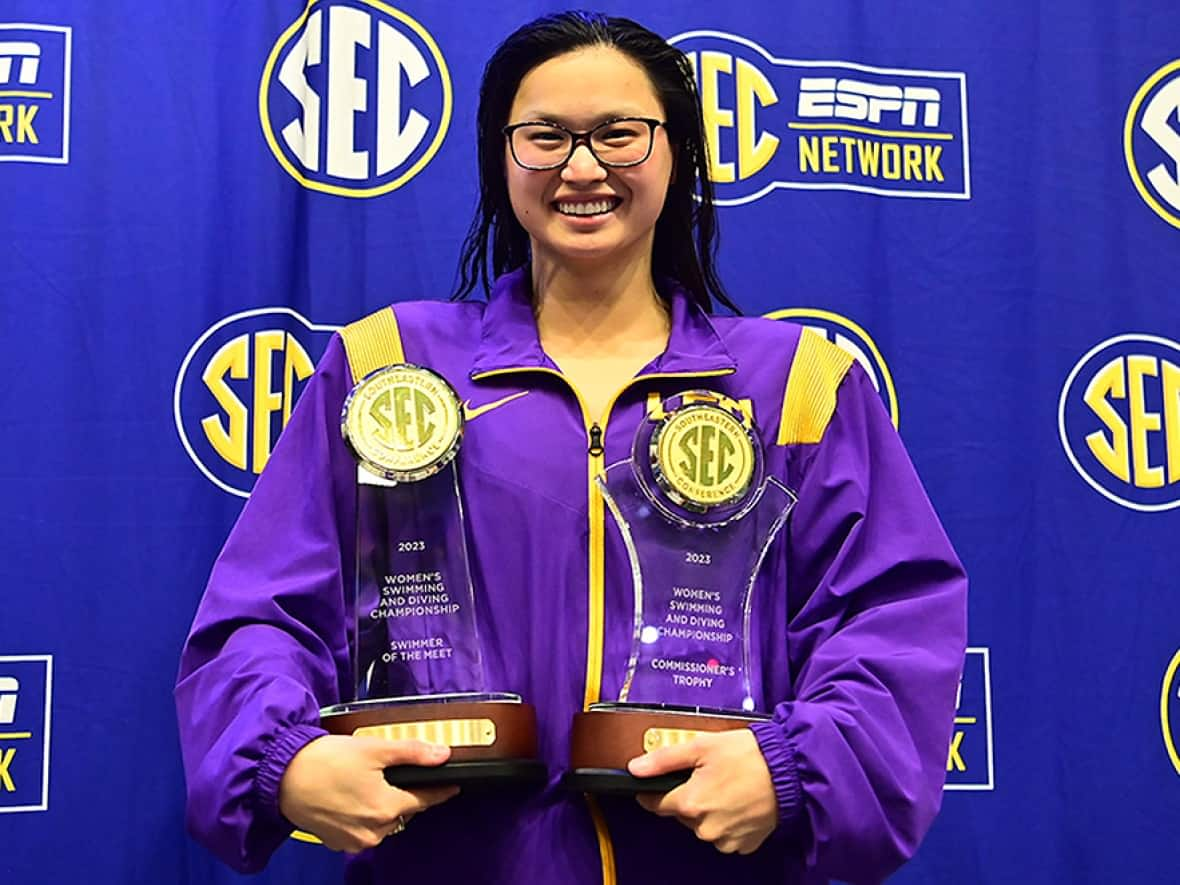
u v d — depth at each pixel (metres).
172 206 1.55
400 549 1.13
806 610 1.16
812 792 1.00
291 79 1.58
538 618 1.11
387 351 1.22
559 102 1.17
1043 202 1.63
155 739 1.47
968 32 1.65
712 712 1.05
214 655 1.12
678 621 1.10
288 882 1.48
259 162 1.56
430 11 1.60
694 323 1.24
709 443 1.12
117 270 1.53
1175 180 1.65
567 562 1.12
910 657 1.09
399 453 1.12
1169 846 1.54
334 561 1.16
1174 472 1.60
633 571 1.11
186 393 1.53
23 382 1.51
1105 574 1.58
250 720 1.02
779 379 1.21
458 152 1.59
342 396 1.21
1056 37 1.65
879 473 1.21
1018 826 1.53
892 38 1.64
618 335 1.23
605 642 1.11
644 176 1.17
